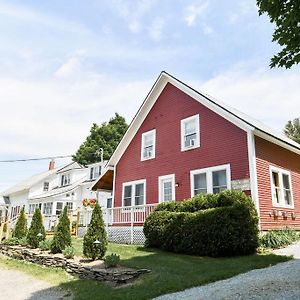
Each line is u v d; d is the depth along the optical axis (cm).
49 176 3925
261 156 1373
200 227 1119
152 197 1719
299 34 565
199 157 1521
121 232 1702
